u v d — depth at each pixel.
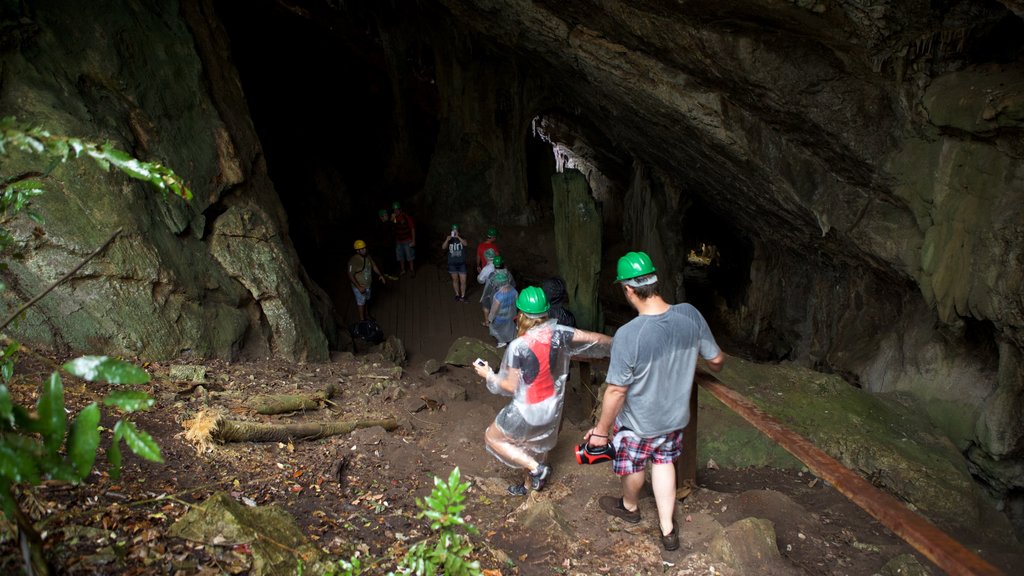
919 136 7.08
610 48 9.31
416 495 4.15
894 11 6.32
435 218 17.17
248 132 8.39
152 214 6.29
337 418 5.34
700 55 8.13
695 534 3.71
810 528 3.92
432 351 11.52
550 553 3.54
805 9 6.59
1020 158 5.86
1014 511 6.57
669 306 3.36
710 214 16.41
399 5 16.64
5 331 4.94
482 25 11.75
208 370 5.85
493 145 16.70
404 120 18.33
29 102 5.74
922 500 4.73
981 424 6.44
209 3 8.60
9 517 1.95
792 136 8.45
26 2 6.03
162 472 3.53
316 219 15.95
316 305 8.46
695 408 4.15
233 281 6.92
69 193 5.63
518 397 4.16
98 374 1.67
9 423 1.63
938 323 7.66
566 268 11.10
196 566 2.57
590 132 16.89
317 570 2.81
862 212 8.20
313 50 19.66
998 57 6.26
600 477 4.55
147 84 6.89
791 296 11.98
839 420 5.68
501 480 4.57
